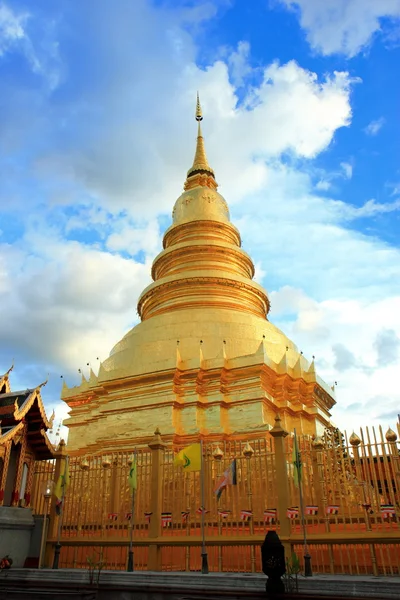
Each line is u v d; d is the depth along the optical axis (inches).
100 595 553.9
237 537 600.7
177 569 630.5
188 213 1716.3
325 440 750.5
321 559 581.0
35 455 815.7
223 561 608.1
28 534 739.4
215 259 1569.9
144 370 1186.6
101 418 1196.5
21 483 775.1
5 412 765.3
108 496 754.8
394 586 446.6
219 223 1662.2
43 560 716.7
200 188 1776.6
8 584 608.1
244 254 1614.2
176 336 1256.2
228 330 1263.5
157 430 725.9
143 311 1596.9
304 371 1256.2
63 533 741.3
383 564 536.4
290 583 476.4
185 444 1066.1
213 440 1061.8
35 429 802.8
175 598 513.7
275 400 1161.4
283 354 1268.5
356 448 620.1
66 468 761.6
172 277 1483.8
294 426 1162.6
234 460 654.5
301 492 589.9
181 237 1685.5
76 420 1283.2
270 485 658.8
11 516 720.3
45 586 586.6
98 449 1134.4
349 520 607.2
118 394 1207.6
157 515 663.8
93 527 727.7
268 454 665.0
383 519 563.8
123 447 1090.7
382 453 602.2
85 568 675.4
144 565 647.8
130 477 684.1
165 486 711.1
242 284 1489.9
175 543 628.7
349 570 552.1
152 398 1150.3
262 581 494.3
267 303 1582.2
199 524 666.2
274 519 627.8
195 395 1128.2
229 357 1202.6
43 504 800.9
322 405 1286.9
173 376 1152.8
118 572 582.6
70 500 768.3
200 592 502.9
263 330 1314.0
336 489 676.1
